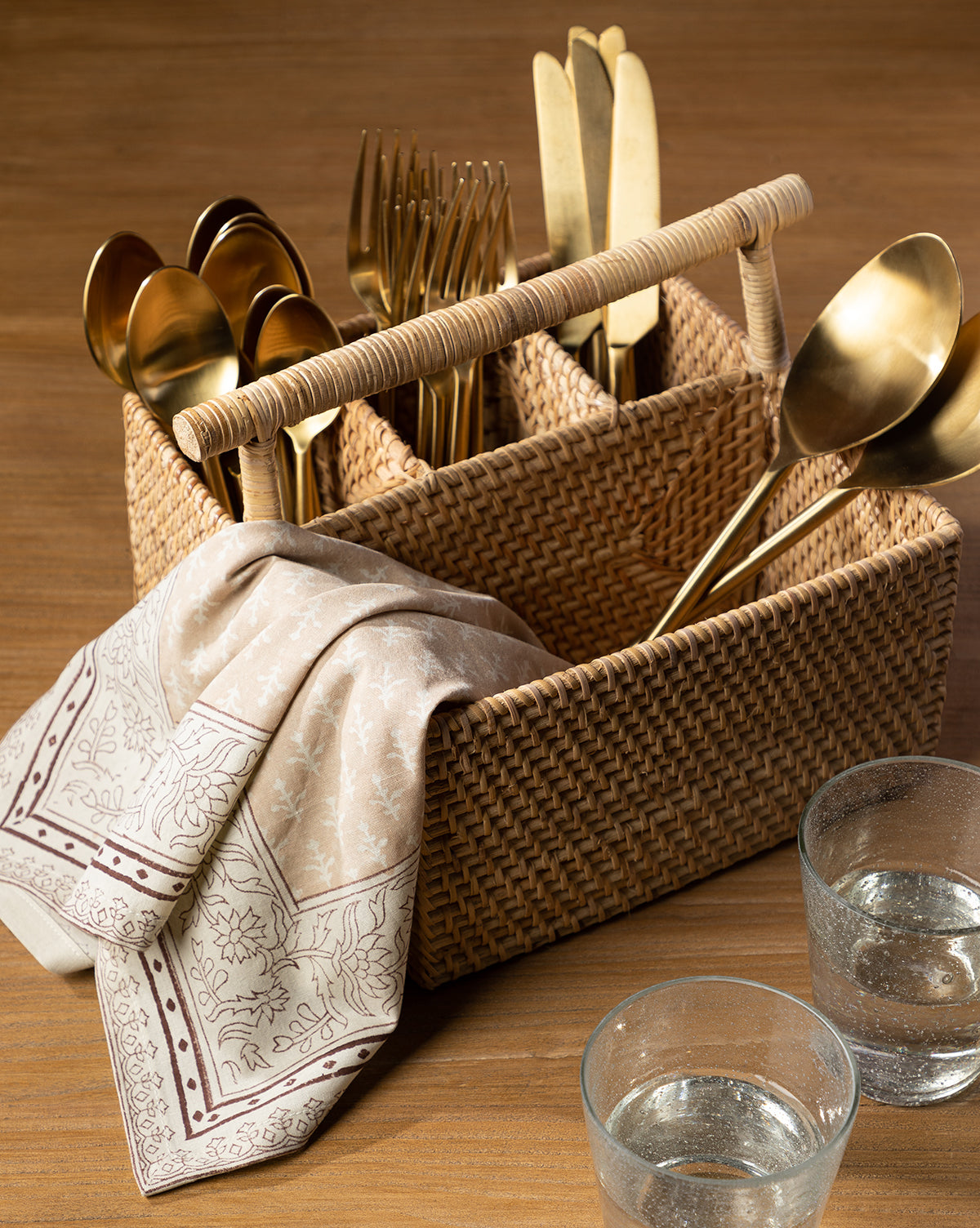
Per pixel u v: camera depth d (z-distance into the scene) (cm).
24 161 142
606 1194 44
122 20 175
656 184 74
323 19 175
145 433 70
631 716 58
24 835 66
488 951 61
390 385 58
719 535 75
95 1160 54
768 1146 49
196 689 60
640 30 169
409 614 57
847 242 122
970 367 66
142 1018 57
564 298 60
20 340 112
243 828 56
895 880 57
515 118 150
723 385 73
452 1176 54
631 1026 47
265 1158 53
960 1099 56
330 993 56
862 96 151
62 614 84
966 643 79
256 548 57
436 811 56
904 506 66
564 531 71
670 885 64
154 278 68
